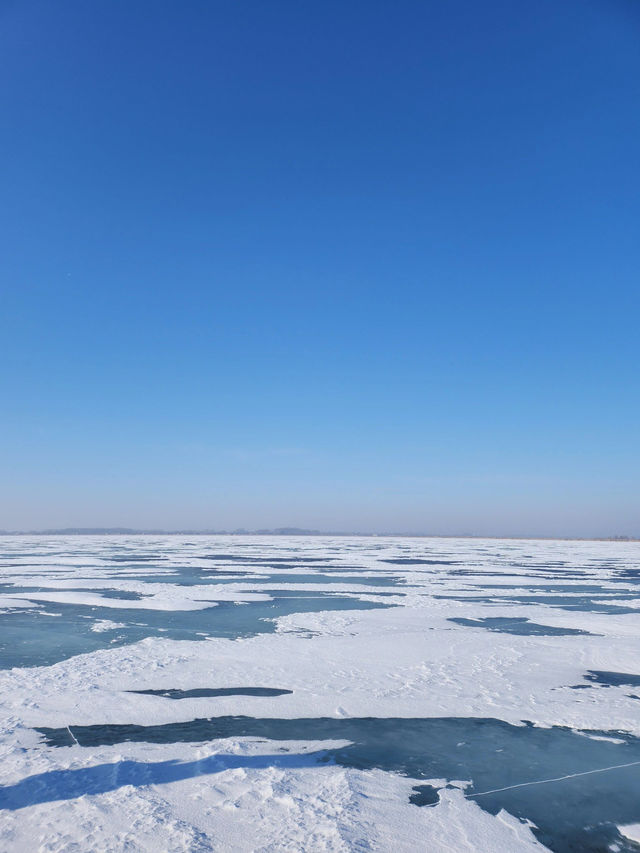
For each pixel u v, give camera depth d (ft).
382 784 23.47
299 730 29.17
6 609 64.39
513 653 44.75
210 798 21.57
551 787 23.66
